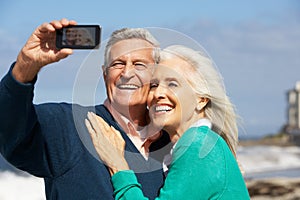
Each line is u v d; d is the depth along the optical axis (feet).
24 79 7.85
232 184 9.06
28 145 8.49
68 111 9.05
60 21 7.73
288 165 69.97
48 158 8.74
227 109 9.59
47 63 7.74
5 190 40.09
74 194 8.79
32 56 7.68
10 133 8.12
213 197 8.98
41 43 7.82
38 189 41.39
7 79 7.82
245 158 72.28
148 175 9.28
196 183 8.86
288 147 104.53
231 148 9.85
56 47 7.77
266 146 102.78
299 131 136.26
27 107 7.99
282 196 38.52
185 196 8.84
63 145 8.80
